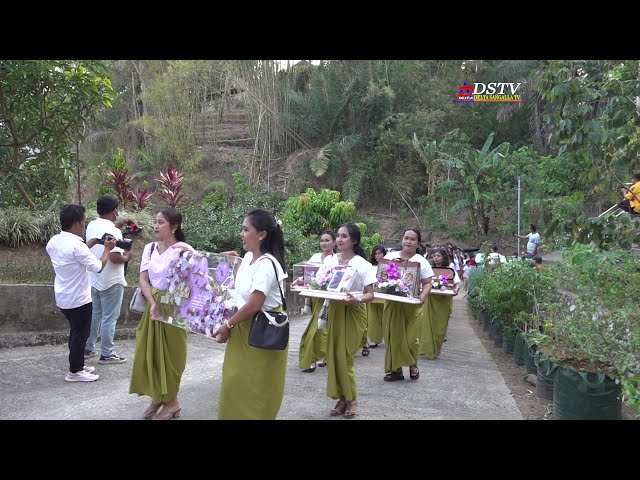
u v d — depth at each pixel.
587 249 5.87
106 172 16.97
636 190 6.58
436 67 29.67
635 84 6.08
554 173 14.52
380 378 6.42
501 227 24.78
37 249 8.84
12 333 6.82
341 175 27.73
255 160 26.75
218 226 11.61
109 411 4.71
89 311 5.51
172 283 4.11
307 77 30.05
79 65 9.49
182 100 26.12
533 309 7.58
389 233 26.70
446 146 25.75
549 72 6.25
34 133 9.84
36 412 4.65
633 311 4.72
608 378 4.34
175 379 4.48
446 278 7.62
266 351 3.63
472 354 8.31
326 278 5.05
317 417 4.83
